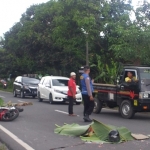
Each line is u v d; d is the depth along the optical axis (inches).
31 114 605.9
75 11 895.7
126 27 882.1
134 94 542.3
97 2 910.4
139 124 489.7
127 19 901.8
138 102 535.2
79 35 959.6
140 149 319.0
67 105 815.1
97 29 912.9
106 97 606.2
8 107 525.0
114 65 895.7
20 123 491.8
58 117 567.2
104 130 363.3
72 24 949.8
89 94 496.4
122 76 572.1
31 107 745.6
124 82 563.2
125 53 794.8
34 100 996.6
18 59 1695.4
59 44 1093.1
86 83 498.6
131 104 550.6
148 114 636.1
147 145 335.0
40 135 394.0
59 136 385.7
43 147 329.1
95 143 344.2
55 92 845.8
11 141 359.9
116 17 941.2
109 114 626.2
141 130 433.4
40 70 1445.6
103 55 992.9
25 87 1121.4
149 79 545.0
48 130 429.7
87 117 509.7
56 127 454.0
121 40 813.9
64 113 629.3
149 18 877.8
